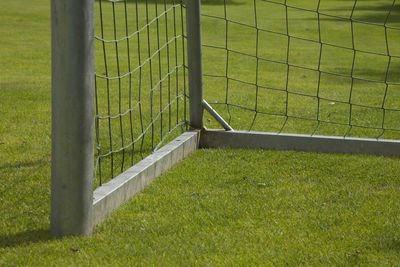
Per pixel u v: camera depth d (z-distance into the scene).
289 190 4.46
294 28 22.05
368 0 35.22
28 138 5.91
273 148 5.82
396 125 6.93
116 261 3.15
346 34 20.66
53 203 3.46
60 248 3.30
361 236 3.53
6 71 10.95
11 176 4.68
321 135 6.14
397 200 4.26
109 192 3.89
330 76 11.73
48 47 15.12
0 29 19.08
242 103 8.34
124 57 13.62
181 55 14.07
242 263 3.11
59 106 3.30
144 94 8.84
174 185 4.58
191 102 5.85
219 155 5.54
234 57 14.42
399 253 3.28
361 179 4.81
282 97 8.98
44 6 27.94
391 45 18.09
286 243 3.41
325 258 3.20
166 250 3.30
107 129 6.37
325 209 4.04
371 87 10.32
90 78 3.37
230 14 26.42
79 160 3.38
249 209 4.04
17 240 3.43
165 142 5.82
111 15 25.03
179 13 25.50
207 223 3.75
